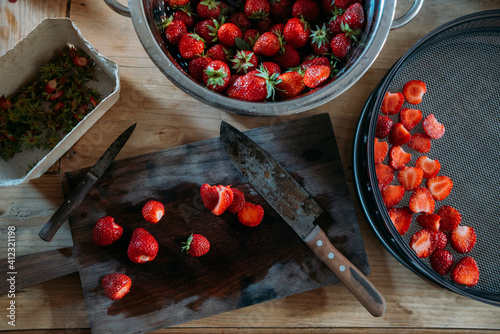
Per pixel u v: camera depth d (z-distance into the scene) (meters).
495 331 0.69
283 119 0.71
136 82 0.69
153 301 0.65
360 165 0.66
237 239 0.67
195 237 0.65
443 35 0.65
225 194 0.64
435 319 0.69
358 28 0.58
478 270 0.67
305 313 0.69
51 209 0.68
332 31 0.61
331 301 0.69
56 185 0.68
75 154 0.68
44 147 0.67
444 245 0.67
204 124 0.70
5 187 0.67
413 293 0.69
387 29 0.55
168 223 0.66
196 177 0.67
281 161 0.67
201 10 0.60
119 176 0.66
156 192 0.66
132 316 0.65
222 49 0.61
